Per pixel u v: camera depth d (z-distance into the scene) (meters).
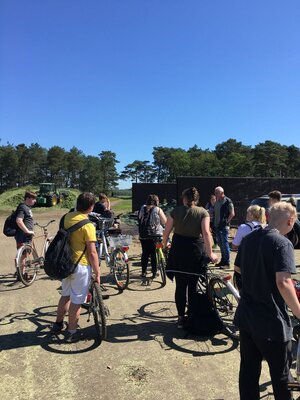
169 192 24.11
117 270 7.15
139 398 3.49
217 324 4.81
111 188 143.00
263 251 2.63
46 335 4.91
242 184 18.00
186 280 5.01
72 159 129.75
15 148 124.56
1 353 4.41
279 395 2.59
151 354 4.36
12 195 38.84
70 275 4.62
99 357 4.30
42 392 3.61
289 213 2.74
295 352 4.12
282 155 129.00
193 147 165.00
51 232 16.86
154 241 7.45
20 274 7.27
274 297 2.60
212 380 3.79
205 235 4.88
